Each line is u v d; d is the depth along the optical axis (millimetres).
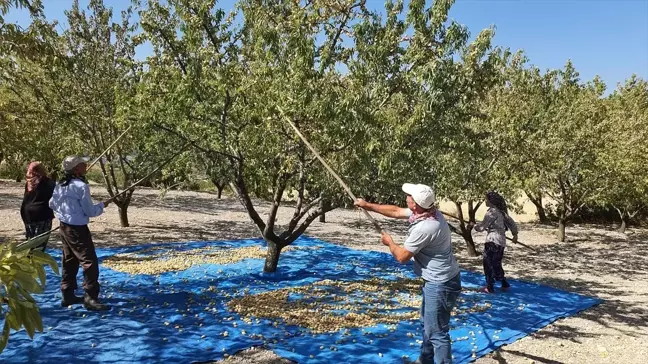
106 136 11930
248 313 6207
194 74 6641
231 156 7293
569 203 13977
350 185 7008
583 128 12484
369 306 6766
